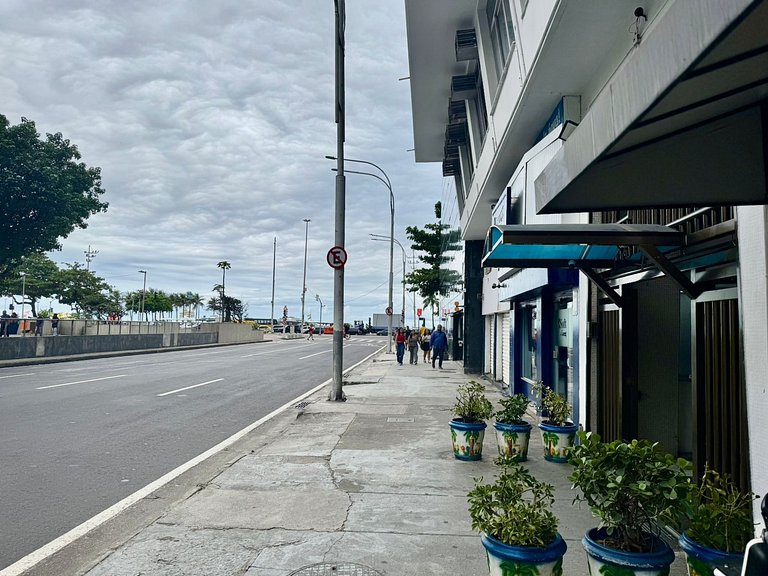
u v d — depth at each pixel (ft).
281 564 14.67
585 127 10.23
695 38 6.66
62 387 54.24
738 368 14.51
